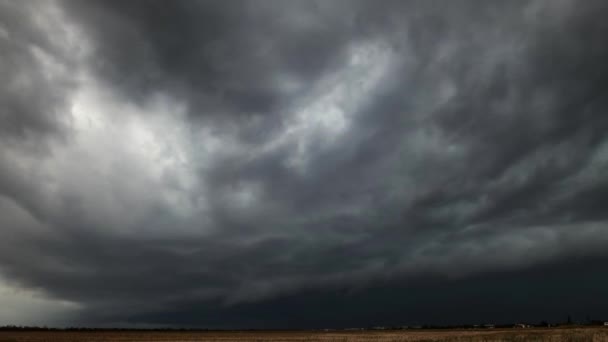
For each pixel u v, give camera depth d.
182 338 90.06
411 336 80.31
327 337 87.62
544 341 44.62
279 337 92.31
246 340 73.00
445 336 69.69
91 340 77.06
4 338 77.12
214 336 104.38
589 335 49.06
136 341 74.69
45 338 82.50
